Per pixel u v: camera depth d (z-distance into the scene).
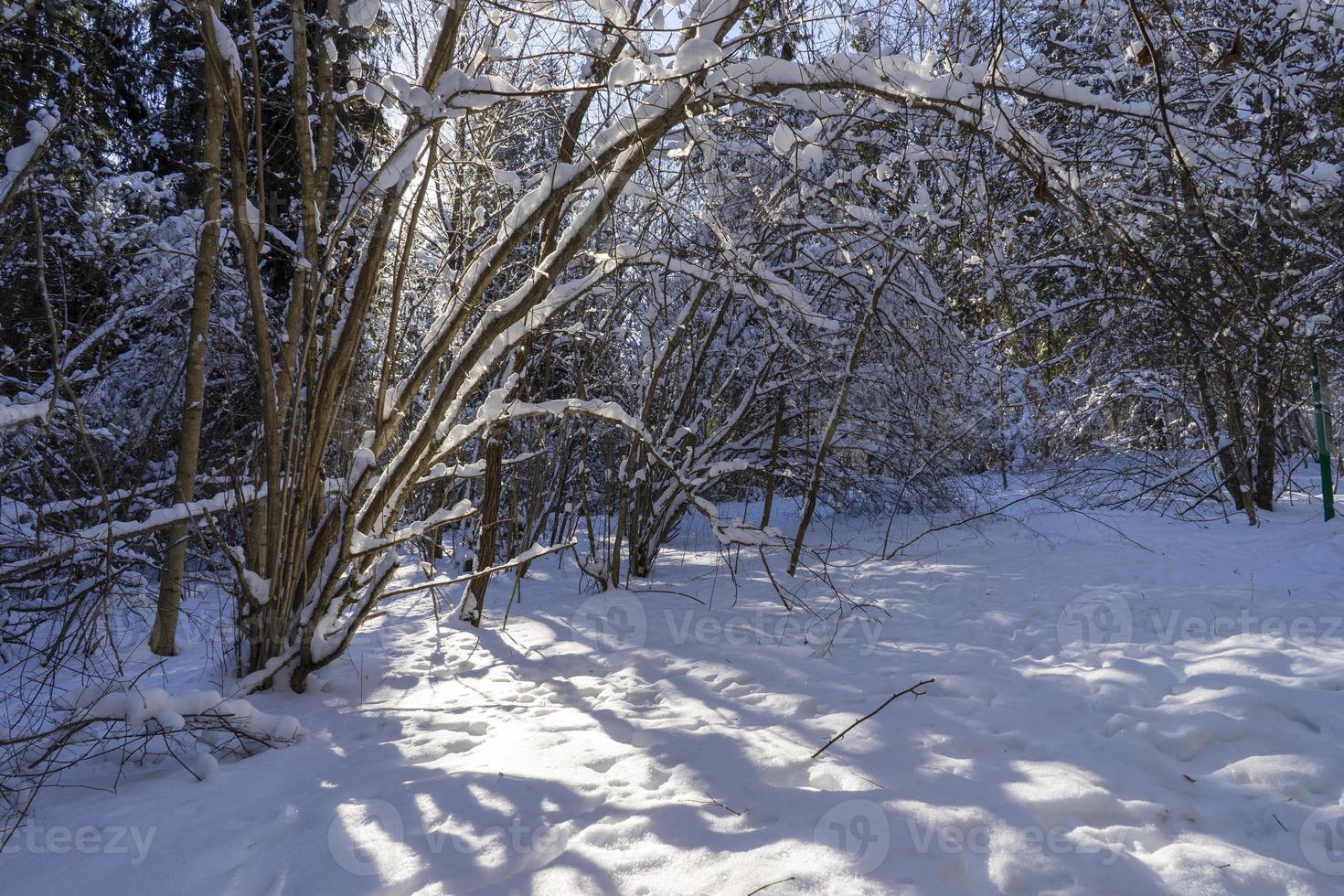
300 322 5.10
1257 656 4.55
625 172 4.55
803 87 4.28
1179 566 7.64
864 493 12.42
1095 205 5.11
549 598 7.95
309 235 4.99
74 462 7.28
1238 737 3.57
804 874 2.46
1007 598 6.70
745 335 9.70
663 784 3.35
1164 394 11.38
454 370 4.82
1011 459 14.88
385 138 5.99
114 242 7.73
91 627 4.46
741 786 3.20
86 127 7.32
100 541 4.71
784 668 4.98
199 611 6.75
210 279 5.43
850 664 5.00
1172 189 5.45
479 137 6.17
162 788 3.55
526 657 5.65
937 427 10.79
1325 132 7.60
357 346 5.06
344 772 3.64
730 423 9.30
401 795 3.22
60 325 7.75
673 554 10.64
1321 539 7.77
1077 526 10.53
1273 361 6.90
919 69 4.28
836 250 8.80
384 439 5.07
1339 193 6.73
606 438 9.12
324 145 5.55
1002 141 4.21
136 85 8.12
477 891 2.55
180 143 9.31
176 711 3.87
